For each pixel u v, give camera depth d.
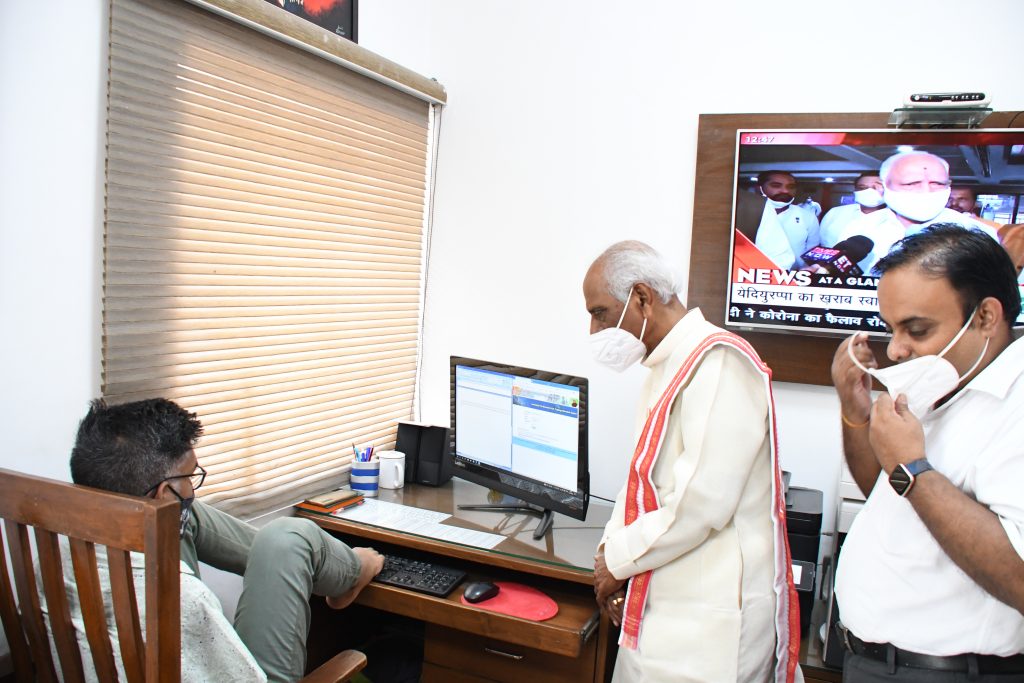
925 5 2.02
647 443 1.47
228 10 1.78
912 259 1.11
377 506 2.16
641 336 1.56
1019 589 0.95
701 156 2.23
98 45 1.56
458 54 2.59
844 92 2.10
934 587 1.11
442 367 2.70
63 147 1.51
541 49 2.46
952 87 2.01
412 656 2.38
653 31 2.30
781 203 2.10
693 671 1.40
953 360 1.10
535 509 2.16
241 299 1.94
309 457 2.22
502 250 2.56
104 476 1.24
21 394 1.47
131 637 1.10
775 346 2.19
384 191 2.46
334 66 2.19
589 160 2.41
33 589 1.21
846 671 1.24
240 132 1.90
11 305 1.44
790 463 2.21
